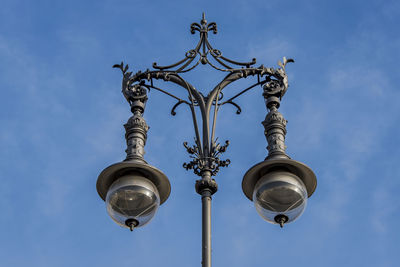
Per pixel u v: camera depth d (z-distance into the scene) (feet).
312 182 26.25
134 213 25.46
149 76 28.86
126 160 26.03
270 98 28.32
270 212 25.54
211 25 30.35
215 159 26.35
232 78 28.84
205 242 24.21
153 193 25.53
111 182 26.25
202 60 29.45
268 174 25.61
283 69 29.45
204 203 25.27
